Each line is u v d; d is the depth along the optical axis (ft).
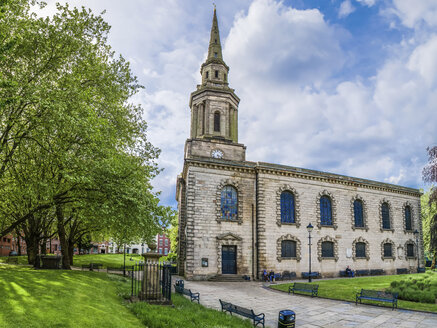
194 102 155.22
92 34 81.51
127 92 90.74
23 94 61.00
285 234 123.03
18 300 37.19
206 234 111.75
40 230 111.55
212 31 169.89
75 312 36.47
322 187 137.18
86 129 60.44
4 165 64.80
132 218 67.46
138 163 85.05
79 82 74.43
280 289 85.76
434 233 97.96
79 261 162.71
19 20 67.36
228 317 45.83
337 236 135.33
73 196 64.64
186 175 126.11
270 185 125.18
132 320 38.40
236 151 142.72
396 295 59.06
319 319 51.16
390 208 155.94
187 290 62.28
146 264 51.06
